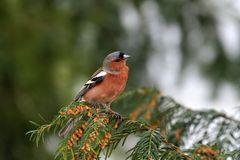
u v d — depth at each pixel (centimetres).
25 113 1455
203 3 1515
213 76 1466
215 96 1452
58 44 1515
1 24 1520
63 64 1487
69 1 1549
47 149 1431
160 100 885
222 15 1511
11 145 1435
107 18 1548
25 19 1535
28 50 1494
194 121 839
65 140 632
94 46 1538
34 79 1465
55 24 1546
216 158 620
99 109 660
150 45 1545
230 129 808
